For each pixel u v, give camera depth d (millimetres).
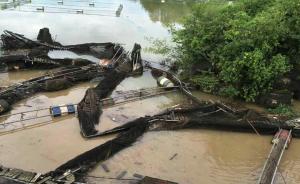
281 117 23312
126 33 40125
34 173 17141
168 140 21281
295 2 25703
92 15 46531
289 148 20906
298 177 18734
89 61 30125
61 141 20859
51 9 48562
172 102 25578
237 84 25500
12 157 19281
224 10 28906
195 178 18469
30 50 31500
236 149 20938
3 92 24531
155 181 16766
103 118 23281
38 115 23234
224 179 18547
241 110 23094
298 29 25562
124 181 17766
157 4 55000
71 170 17734
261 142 21562
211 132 22156
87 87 27406
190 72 28656
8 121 22516
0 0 51656
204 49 27359
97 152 19000
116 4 53969
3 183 16344
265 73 24016
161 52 30812
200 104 24203
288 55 26109
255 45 24906
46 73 28734
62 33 38875
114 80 27047
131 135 20719
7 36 32938
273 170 18453
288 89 25703
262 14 25969
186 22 29078
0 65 28859
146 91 26484
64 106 23375
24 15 44906
